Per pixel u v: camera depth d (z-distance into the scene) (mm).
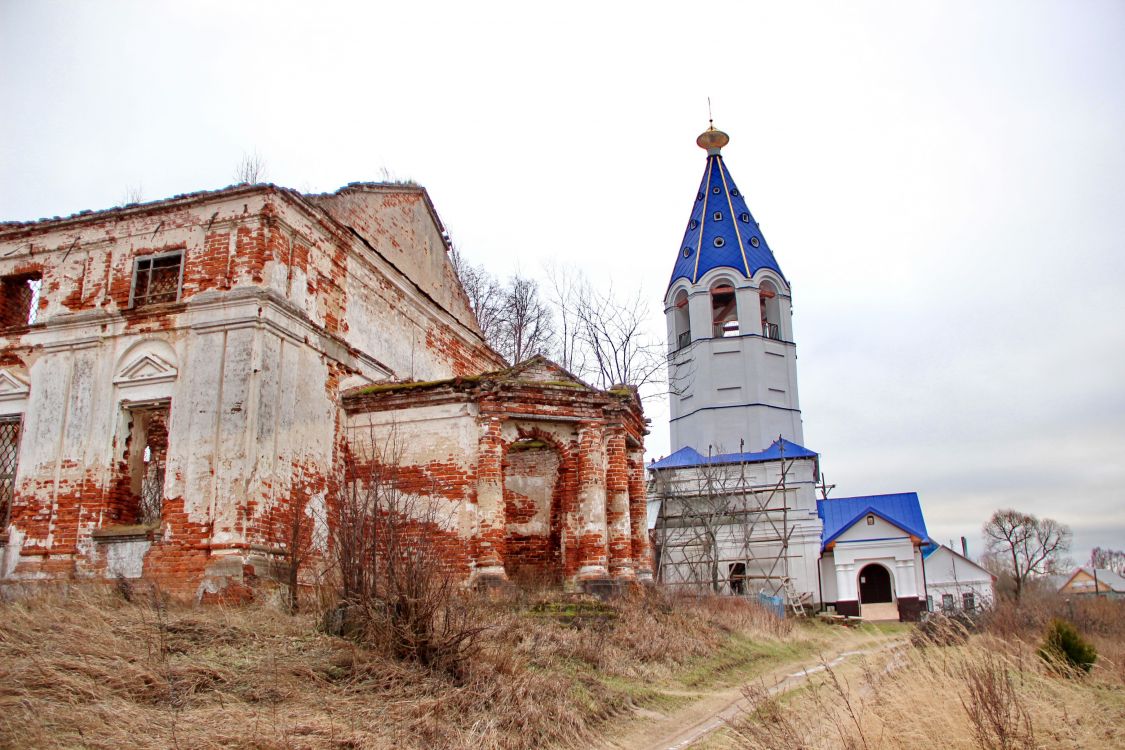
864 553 42906
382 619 10320
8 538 16719
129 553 15711
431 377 23312
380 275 20938
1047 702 9320
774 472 42688
